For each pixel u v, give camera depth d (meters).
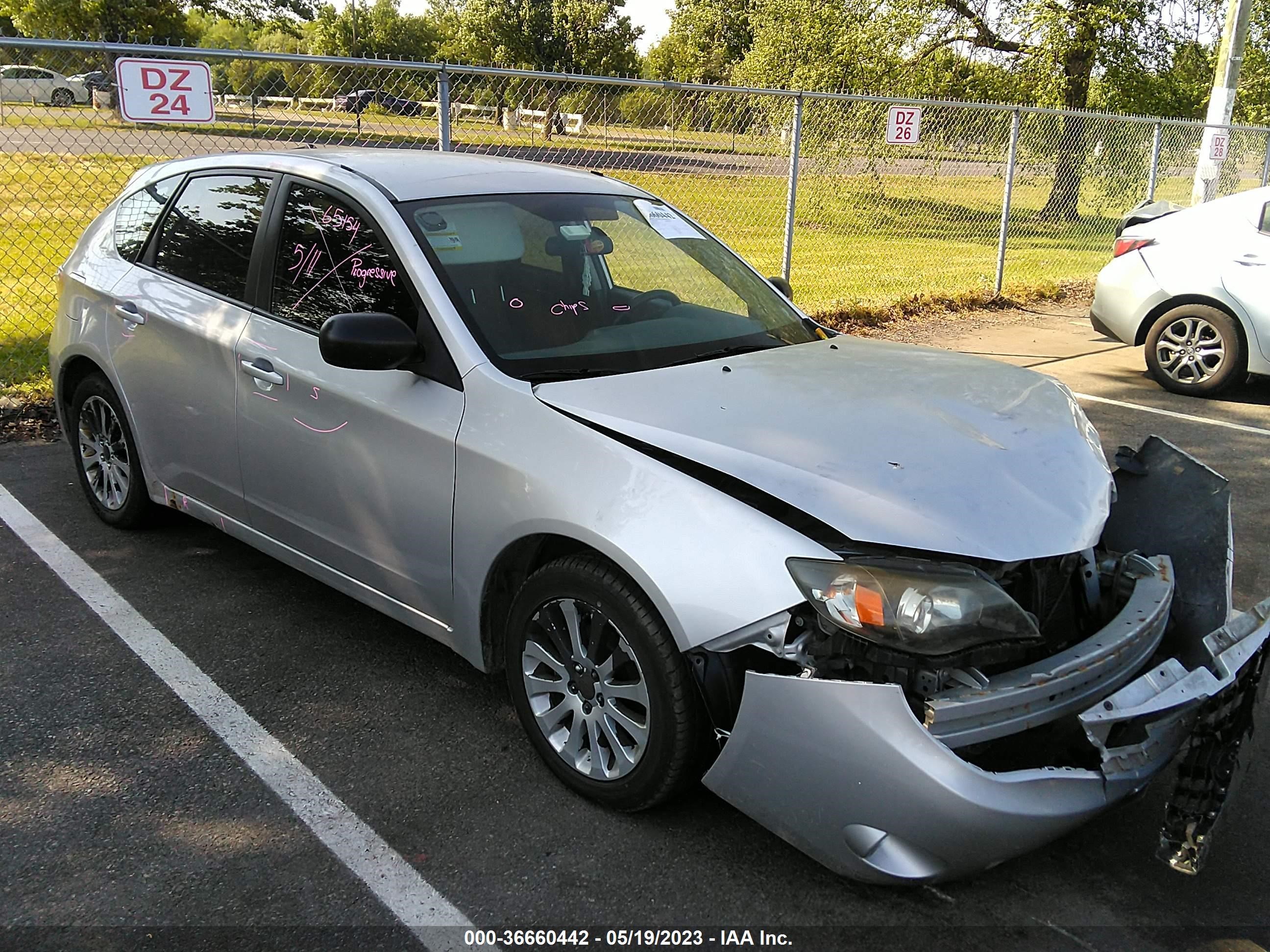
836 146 14.27
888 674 2.35
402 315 3.22
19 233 10.80
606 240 3.72
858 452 2.67
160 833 2.71
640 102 9.67
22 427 6.04
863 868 2.35
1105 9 17.81
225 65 7.04
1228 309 7.70
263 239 3.71
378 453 3.19
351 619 3.92
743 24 61.28
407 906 2.49
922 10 19.00
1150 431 6.94
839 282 11.67
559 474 2.74
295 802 2.86
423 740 3.17
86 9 41.50
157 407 4.07
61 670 3.48
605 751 2.83
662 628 2.56
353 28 65.31
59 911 2.42
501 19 48.59
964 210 15.37
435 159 3.89
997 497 2.59
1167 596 2.78
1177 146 15.75
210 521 4.04
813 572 2.37
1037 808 2.29
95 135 7.50
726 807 2.91
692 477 2.60
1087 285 13.01
